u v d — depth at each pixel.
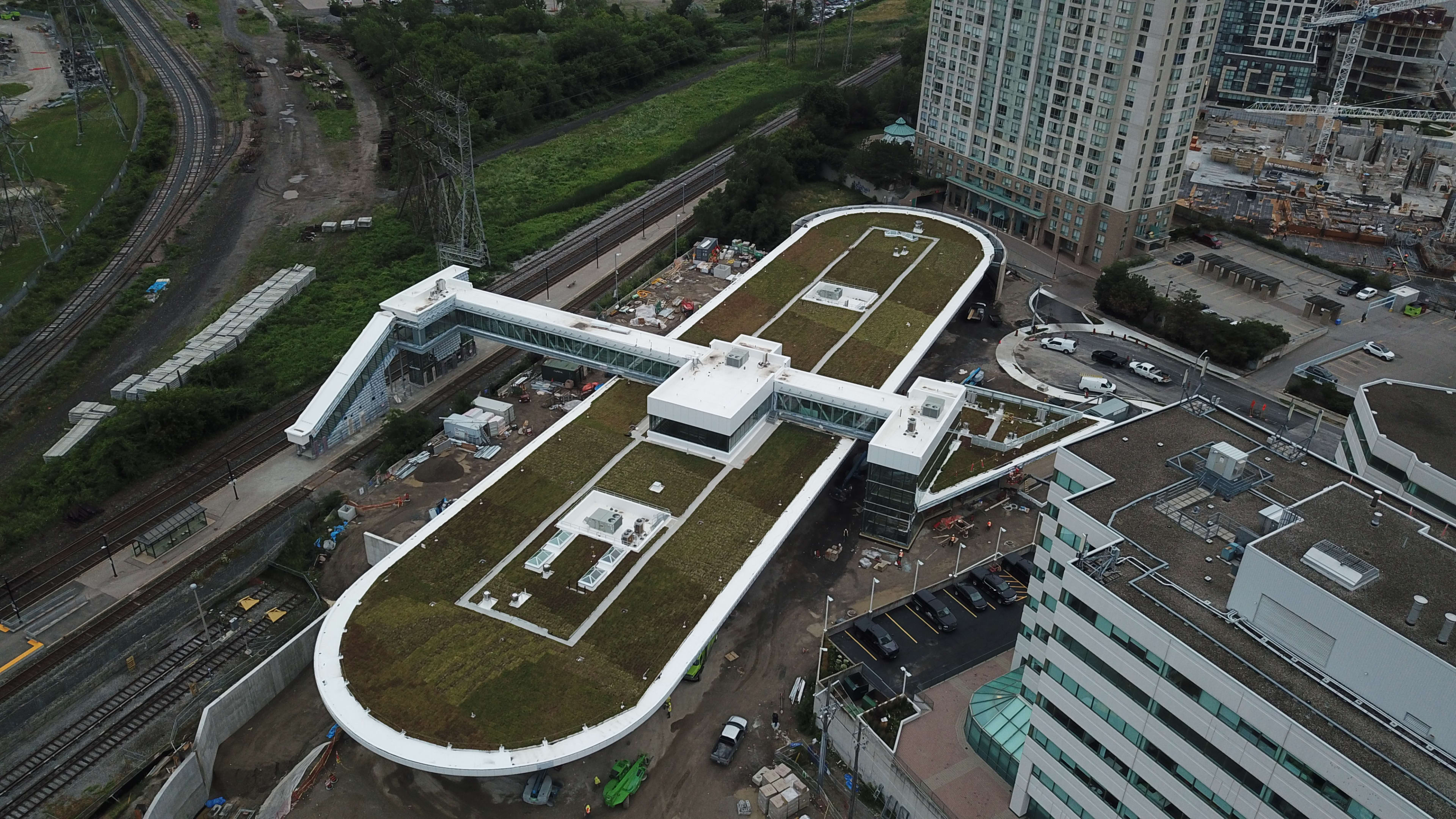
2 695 112.19
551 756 94.56
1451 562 79.81
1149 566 85.06
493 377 174.00
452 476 147.38
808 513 141.50
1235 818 76.56
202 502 143.38
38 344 182.75
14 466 151.38
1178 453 100.38
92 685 113.75
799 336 163.12
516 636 107.62
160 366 172.62
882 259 190.75
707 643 107.94
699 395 138.88
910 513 131.38
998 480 145.12
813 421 143.50
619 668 104.06
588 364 159.62
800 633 121.94
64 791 101.69
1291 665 76.12
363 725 96.94
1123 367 178.25
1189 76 197.38
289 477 148.38
